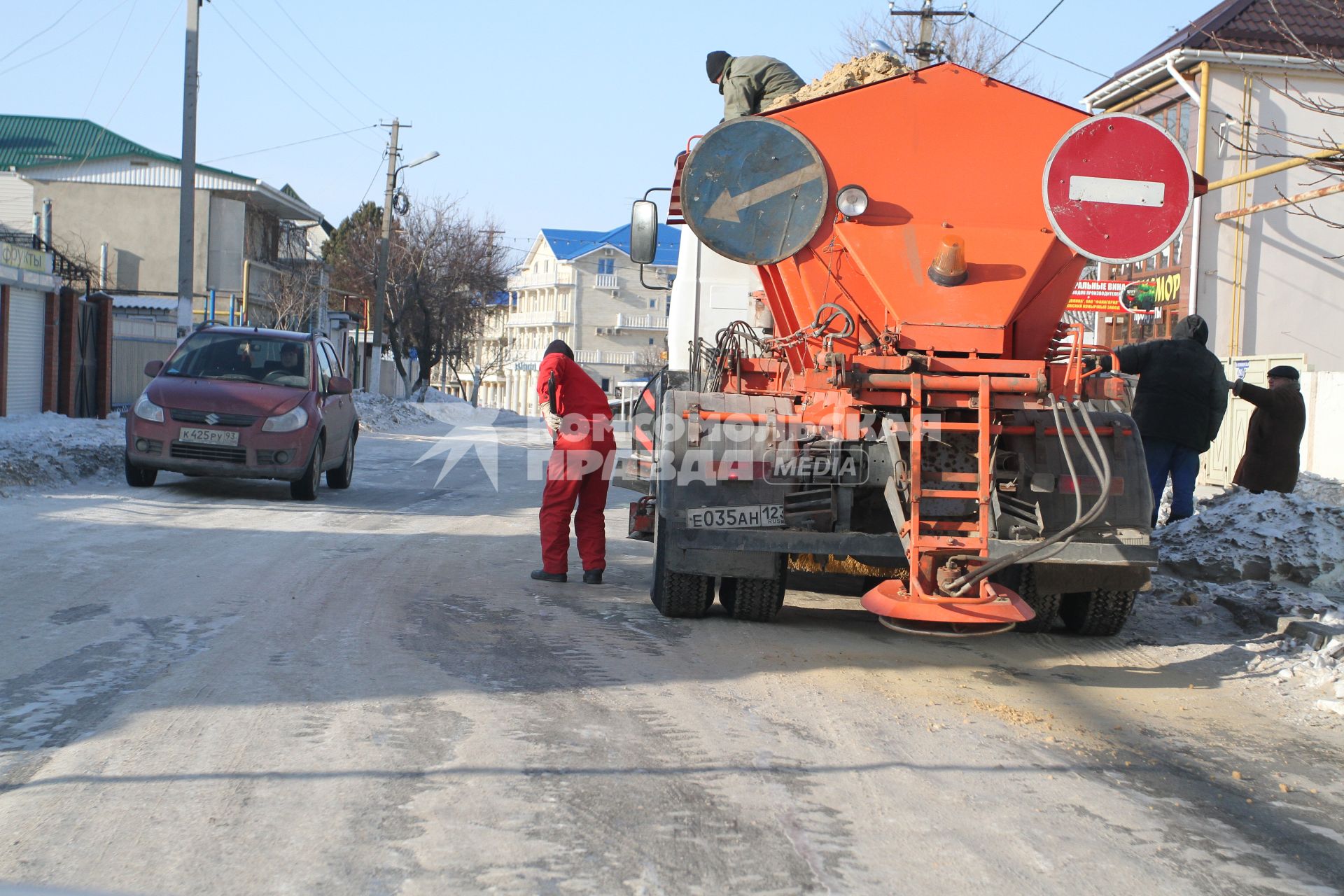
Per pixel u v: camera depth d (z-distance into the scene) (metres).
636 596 7.96
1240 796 4.31
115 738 4.37
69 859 3.32
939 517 6.28
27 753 4.19
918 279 6.61
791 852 3.57
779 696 5.38
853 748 4.64
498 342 91.25
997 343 6.54
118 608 6.58
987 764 4.52
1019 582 6.89
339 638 6.11
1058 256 6.73
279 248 54.28
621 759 4.38
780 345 7.34
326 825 3.64
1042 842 3.74
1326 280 22.97
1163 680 6.10
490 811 3.79
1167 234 6.64
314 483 12.72
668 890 3.26
